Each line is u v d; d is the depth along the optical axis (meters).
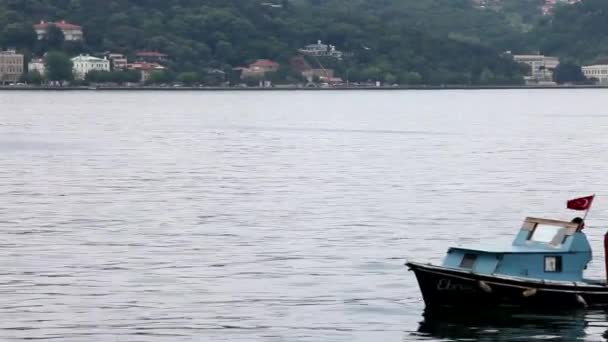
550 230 70.75
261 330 66.94
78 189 127.12
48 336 65.69
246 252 88.25
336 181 134.62
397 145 191.75
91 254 87.50
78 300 73.06
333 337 65.56
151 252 88.31
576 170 148.50
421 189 126.69
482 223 102.38
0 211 110.12
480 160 163.25
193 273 80.69
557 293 68.88
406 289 75.69
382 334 66.00
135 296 74.06
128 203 115.56
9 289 75.81
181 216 106.62
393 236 95.19
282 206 112.88
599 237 93.62
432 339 65.06
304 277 79.25
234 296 74.06
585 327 66.62
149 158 165.25
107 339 65.25
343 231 97.69
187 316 69.50
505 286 68.44
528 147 188.00
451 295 69.25
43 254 87.56
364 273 80.56
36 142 195.50
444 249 89.44
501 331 66.12
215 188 127.75
